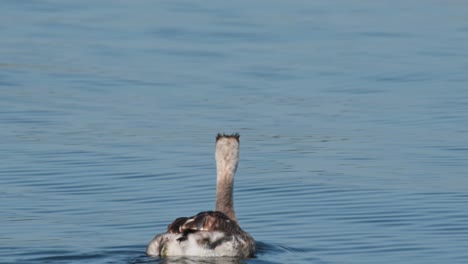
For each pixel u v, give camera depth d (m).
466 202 18.55
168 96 28.50
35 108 26.70
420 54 34.97
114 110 26.66
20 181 20.03
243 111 26.75
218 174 15.70
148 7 43.41
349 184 19.95
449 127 24.94
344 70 32.34
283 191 19.52
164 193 19.36
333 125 25.22
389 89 29.75
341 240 16.28
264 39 37.28
